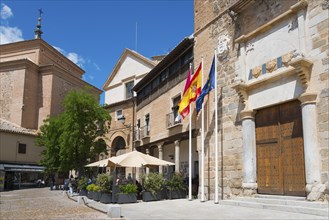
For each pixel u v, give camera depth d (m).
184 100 16.30
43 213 12.34
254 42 12.41
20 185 37.97
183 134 19.20
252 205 10.59
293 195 10.35
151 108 25.61
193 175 19.98
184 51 19.58
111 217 10.08
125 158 16.61
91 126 28.52
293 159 10.53
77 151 28.12
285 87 10.85
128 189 15.85
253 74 12.19
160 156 23.05
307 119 9.70
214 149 14.23
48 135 34.28
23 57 47.44
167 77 22.62
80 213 11.96
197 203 13.16
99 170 32.25
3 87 44.62
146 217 9.60
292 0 11.03
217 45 14.77
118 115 32.81
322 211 8.20
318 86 9.63
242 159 12.31
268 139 11.56
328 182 8.98
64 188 33.69
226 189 13.08
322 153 9.29
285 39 11.02
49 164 34.22
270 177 11.31
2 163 36.09
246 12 13.07
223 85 13.96
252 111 12.11
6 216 11.56
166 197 16.97
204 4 16.41
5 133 37.19
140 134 27.45
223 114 13.77
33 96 45.12
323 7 9.73
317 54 9.76
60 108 46.59
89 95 29.38
